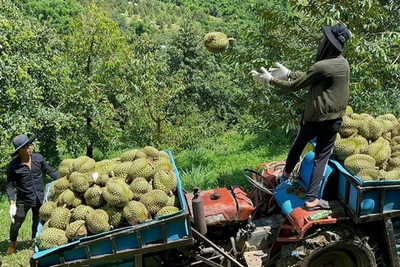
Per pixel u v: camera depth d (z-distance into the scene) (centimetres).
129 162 521
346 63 488
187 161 1390
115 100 2116
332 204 520
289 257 511
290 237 515
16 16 1602
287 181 566
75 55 1880
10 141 1392
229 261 534
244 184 948
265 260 538
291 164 557
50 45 1780
